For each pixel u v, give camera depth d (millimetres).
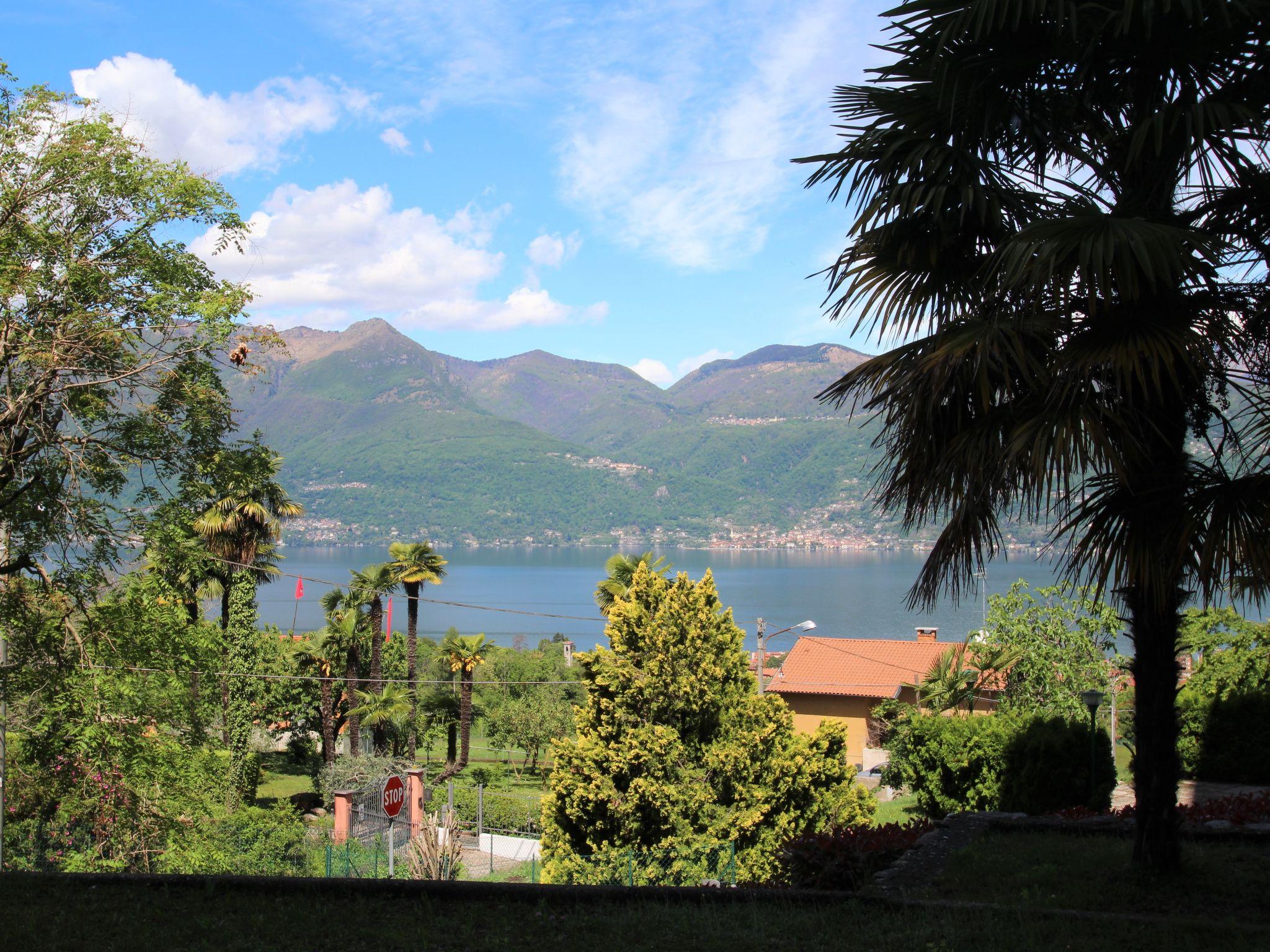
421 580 39312
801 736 18406
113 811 14188
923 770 15773
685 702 17219
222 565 28406
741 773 16844
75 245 11969
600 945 5883
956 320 6676
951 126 6648
